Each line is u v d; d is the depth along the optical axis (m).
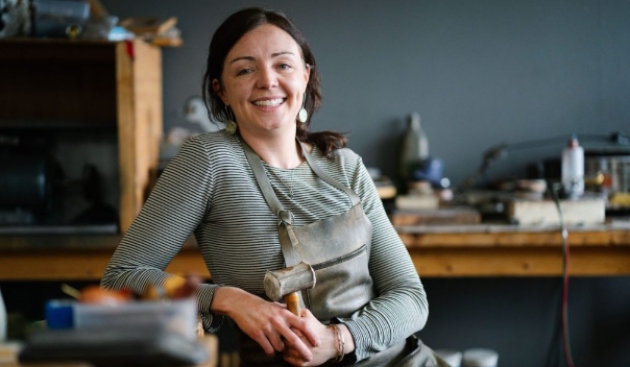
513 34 3.61
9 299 3.60
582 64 3.63
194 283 1.39
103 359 1.22
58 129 3.53
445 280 3.72
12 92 3.54
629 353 3.74
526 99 3.63
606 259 3.11
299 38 2.16
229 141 2.11
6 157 3.19
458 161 3.65
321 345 1.92
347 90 3.60
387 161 3.63
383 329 2.02
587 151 3.43
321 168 2.19
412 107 3.62
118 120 3.06
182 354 1.24
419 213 3.12
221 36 2.12
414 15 3.58
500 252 3.10
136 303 1.28
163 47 3.54
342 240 2.08
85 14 3.20
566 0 3.60
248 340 2.01
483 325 3.74
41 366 1.25
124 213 3.09
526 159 3.66
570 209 3.12
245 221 2.04
